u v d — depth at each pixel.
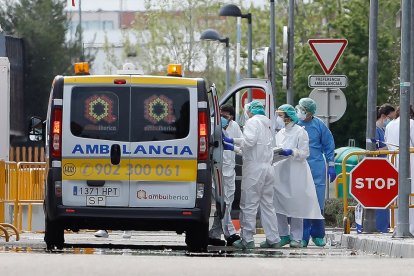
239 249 41.53
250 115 43.44
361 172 44.19
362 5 107.88
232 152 44.53
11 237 48.41
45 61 135.62
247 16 84.50
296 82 108.88
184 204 37.53
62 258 28.97
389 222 47.56
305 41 124.06
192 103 37.47
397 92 99.44
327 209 58.31
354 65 105.50
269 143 42.09
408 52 40.91
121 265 26.72
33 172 51.62
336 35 107.75
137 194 37.47
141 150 37.47
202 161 37.50
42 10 136.00
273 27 72.56
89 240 46.81
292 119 43.62
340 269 26.55
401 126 40.75
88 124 37.50
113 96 37.53
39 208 56.59
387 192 44.16
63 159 37.53
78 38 139.25
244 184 42.00
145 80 37.53
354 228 56.31
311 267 27.09
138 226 37.75
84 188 37.50
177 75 39.31
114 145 37.44
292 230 43.78
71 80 37.56
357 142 104.69
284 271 25.64
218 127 38.91
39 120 42.22
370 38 48.16
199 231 38.06
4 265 26.39
